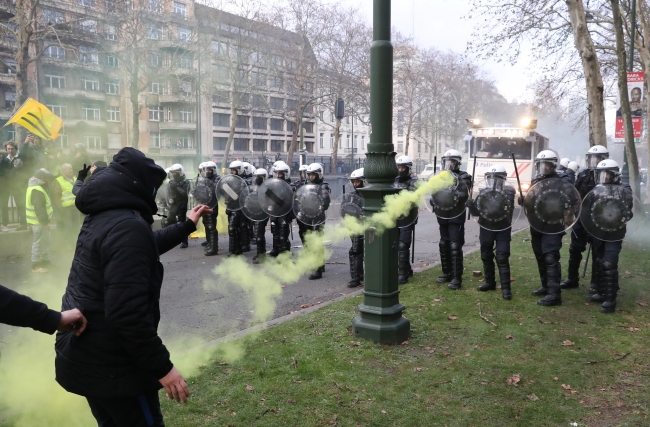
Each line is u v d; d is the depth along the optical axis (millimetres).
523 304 6086
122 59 29875
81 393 2158
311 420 3350
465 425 3324
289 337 4910
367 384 3883
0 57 30266
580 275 7703
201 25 35375
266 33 37000
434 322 5406
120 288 2002
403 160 7387
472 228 14898
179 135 48594
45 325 1975
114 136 44250
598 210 5711
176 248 10805
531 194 6047
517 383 3920
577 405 3596
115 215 2131
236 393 3680
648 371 4137
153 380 2201
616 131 14328
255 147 58062
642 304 6039
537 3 16922
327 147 69375
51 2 28844
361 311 4879
